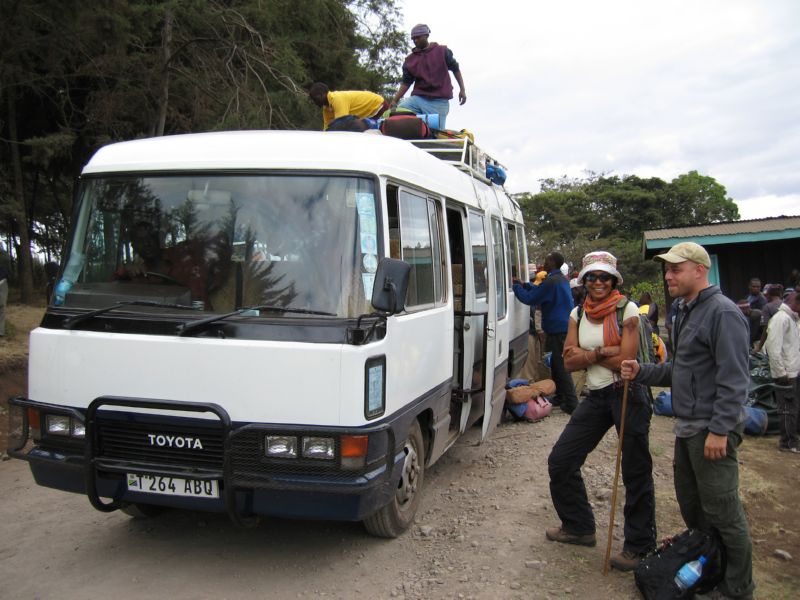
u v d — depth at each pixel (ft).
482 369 22.25
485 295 23.31
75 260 14.84
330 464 12.52
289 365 12.66
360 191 13.97
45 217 71.26
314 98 23.97
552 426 27.12
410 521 16.61
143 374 13.28
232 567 14.71
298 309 13.20
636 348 14.34
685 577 12.50
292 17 51.62
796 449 24.79
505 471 21.39
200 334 13.12
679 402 12.80
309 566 14.78
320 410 12.61
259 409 12.75
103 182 15.02
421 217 17.04
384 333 13.75
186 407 12.75
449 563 14.84
